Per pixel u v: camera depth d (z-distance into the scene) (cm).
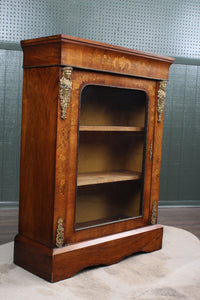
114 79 213
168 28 400
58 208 194
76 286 193
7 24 355
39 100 196
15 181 375
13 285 190
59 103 187
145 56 224
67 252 198
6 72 360
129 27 389
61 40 179
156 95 243
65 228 199
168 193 421
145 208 247
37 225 203
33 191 204
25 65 203
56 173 191
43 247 198
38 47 194
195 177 423
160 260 237
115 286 197
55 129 188
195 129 419
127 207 245
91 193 227
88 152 235
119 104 240
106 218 236
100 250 216
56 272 195
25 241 209
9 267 212
